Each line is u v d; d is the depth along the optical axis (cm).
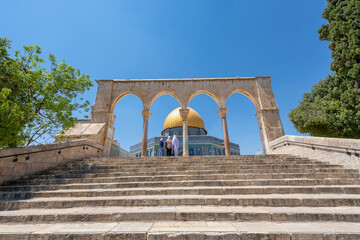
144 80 1573
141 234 291
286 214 362
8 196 533
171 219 368
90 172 728
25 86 802
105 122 1438
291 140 1073
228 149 1377
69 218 377
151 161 873
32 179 687
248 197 456
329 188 512
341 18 1242
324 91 1559
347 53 1138
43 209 451
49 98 882
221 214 368
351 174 635
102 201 457
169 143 1370
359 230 296
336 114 1230
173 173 680
